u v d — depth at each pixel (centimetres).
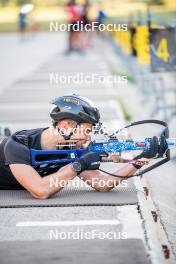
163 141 1302
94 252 1069
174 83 3412
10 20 15400
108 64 4919
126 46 3844
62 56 6209
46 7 16775
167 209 1429
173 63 2217
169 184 1648
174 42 2209
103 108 2823
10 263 1025
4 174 1399
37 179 1351
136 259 1033
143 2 12419
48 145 1355
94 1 6544
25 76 4331
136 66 3353
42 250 1084
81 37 6469
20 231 1185
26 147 1355
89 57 5922
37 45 8306
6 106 2944
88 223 1220
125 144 1327
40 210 1300
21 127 2372
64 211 1293
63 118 1334
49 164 1380
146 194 1433
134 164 1369
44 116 2620
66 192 1423
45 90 3522
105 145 1338
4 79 4212
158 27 2262
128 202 1334
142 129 2409
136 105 3059
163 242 1143
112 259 1034
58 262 1027
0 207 1317
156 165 1337
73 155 1362
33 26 10269
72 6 6294
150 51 2222
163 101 2667
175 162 1839
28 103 3030
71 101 1331
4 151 1367
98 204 1328
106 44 7400
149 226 1192
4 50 7544
